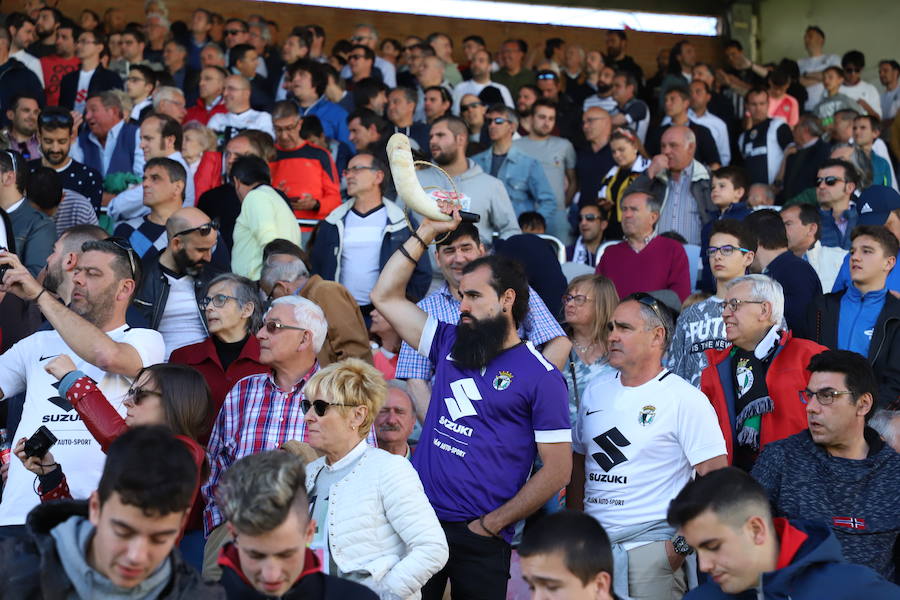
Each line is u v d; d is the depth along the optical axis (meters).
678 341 6.07
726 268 6.09
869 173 10.12
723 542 3.42
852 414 4.34
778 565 3.46
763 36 15.74
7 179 6.59
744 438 5.16
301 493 3.23
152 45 13.02
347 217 7.32
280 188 8.27
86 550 2.96
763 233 6.65
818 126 11.17
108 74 11.15
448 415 4.74
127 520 2.85
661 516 4.69
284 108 8.42
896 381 5.93
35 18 11.73
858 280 6.21
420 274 6.98
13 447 4.79
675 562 4.65
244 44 11.73
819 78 14.37
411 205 4.79
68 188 8.05
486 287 4.73
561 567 3.24
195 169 8.65
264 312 5.45
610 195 9.52
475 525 4.63
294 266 6.14
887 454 4.35
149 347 4.87
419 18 15.06
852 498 4.29
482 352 4.69
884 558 4.25
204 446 4.96
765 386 5.17
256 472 3.16
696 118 12.28
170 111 10.00
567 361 5.68
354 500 4.18
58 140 8.01
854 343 6.19
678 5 15.80
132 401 4.32
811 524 3.57
